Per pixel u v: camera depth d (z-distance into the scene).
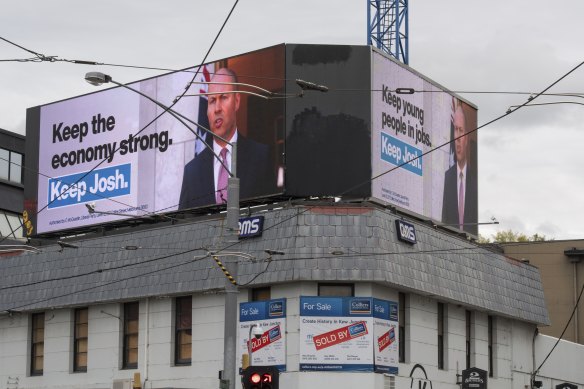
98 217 48.62
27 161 51.88
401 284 40.78
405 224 41.91
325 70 43.19
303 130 42.81
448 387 44.09
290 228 40.31
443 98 48.59
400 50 58.31
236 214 30.55
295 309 40.09
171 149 46.59
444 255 44.16
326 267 39.72
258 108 43.66
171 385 43.06
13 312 48.53
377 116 43.66
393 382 40.53
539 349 51.19
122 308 45.41
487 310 46.47
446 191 48.22
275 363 40.06
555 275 61.53
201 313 42.91
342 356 39.69
